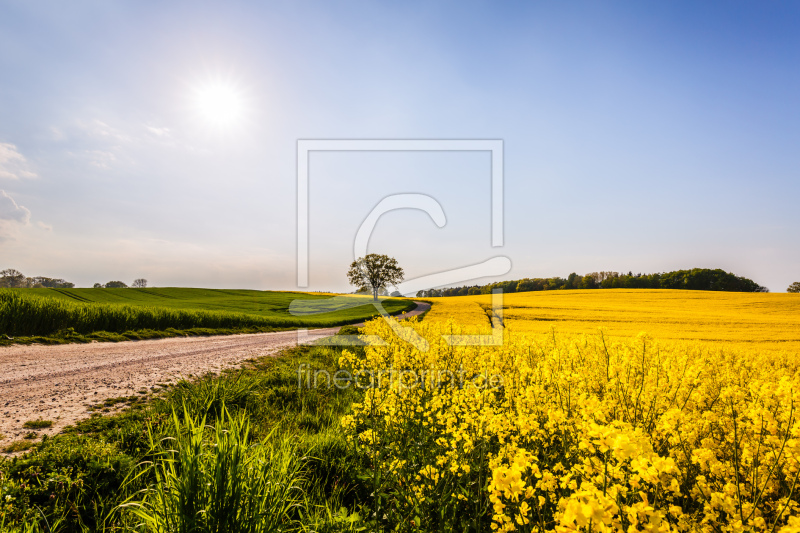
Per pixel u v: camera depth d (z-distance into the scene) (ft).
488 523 9.88
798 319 103.76
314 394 26.27
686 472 9.69
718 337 68.39
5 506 10.46
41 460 13.10
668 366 16.26
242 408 22.44
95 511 11.09
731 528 7.20
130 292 184.14
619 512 6.02
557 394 13.42
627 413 12.44
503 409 15.12
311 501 12.14
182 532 8.24
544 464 10.16
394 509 11.33
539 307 136.77
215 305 151.94
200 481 8.75
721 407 13.21
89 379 29.63
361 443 15.23
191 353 45.88
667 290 207.62
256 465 9.95
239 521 8.54
